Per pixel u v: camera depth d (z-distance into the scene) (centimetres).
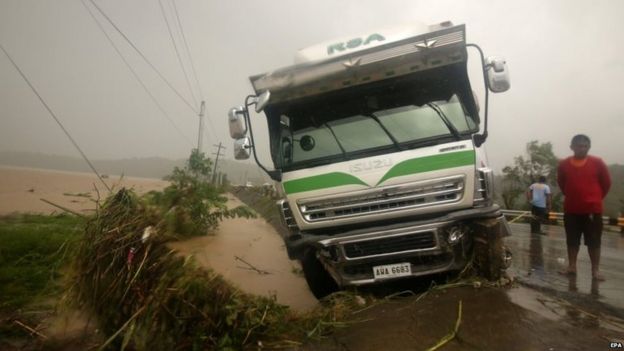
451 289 409
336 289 521
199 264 351
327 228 465
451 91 464
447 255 438
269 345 330
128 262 336
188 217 962
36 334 396
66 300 367
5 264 609
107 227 367
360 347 311
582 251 766
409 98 476
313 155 485
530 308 348
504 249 434
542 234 1072
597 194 486
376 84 486
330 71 470
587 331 304
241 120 511
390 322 353
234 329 325
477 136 442
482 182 429
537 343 286
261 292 591
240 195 3347
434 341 304
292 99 502
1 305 464
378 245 435
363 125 479
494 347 286
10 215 1150
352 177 451
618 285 464
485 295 382
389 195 439
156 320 315
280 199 503
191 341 313
